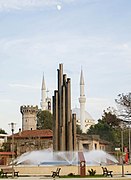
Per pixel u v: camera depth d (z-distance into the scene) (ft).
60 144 237.86
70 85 242.78
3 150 420.36
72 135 239.71
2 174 177.47
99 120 543.39
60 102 242.99
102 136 509.76
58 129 241.14
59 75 245.04
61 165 203.62
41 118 563.48
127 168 203.72
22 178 162.61
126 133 419.54
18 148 411.75
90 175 175.83
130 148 391.24
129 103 256.32
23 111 565.53
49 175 183.42
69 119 239.71
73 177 165.58
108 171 180.75
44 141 409.49
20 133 436.35
